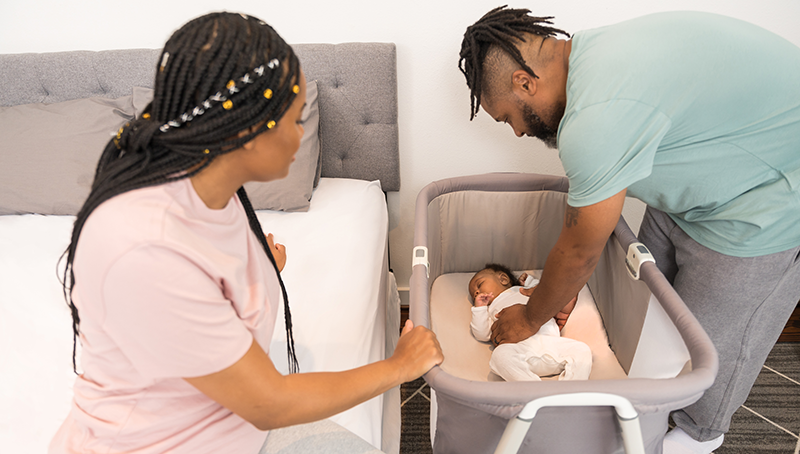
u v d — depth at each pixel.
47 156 1.64
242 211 0.70
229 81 0.52
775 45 0.97
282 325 1.15
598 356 1.46
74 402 0.67
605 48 0.92
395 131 1.80
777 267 1.15
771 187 1.05
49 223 1.62
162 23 1.71
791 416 1.61
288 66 0.56
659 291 1.12
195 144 0.53
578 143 0.90
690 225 1.25
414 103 1.80
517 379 1.33
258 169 0.60
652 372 1.21
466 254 1.78
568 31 1.66
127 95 1.77
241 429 0.70
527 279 1.66
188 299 0.52
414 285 1.16
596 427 0.88
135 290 0.50
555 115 1.05
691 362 0.94
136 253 0.50
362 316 1.19
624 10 1.61
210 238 0.59
